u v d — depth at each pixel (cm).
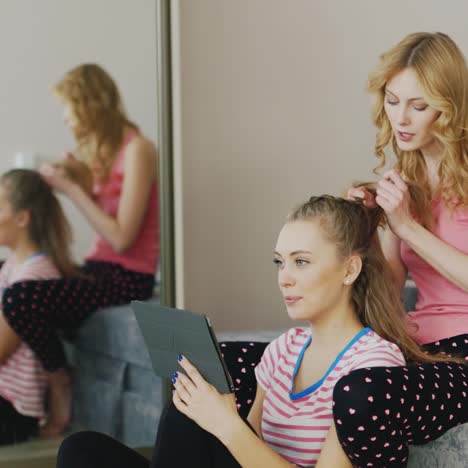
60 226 261
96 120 263
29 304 258
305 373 161
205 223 300
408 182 187
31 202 257
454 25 324
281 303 312
